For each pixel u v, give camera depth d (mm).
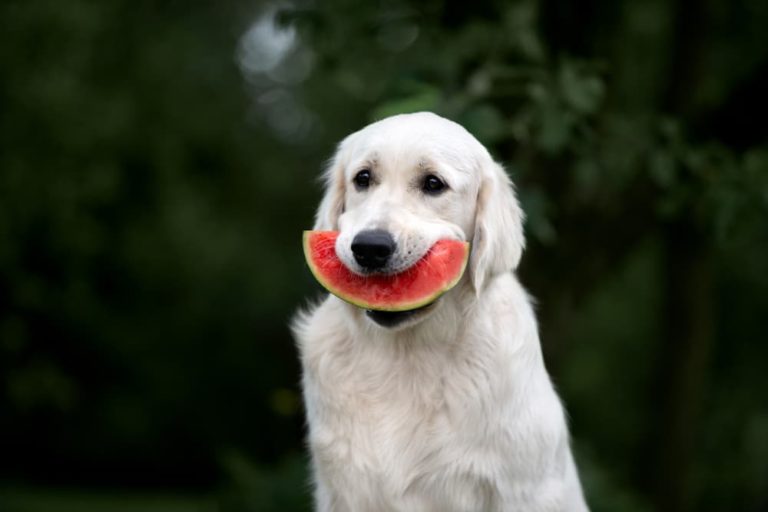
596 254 8992
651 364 17125
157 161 17109
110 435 21250
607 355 18250
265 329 21312
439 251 4281
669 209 7590
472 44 7547
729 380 17109
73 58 13461
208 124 18781
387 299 4230
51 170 13375
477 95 6582
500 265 4578
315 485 5039
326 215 4801
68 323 18406
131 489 21891
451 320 4465
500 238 4578
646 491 12859
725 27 10930
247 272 20406
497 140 6805
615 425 18359
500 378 4453
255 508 8953
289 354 21484
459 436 4422
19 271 14094
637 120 7703
